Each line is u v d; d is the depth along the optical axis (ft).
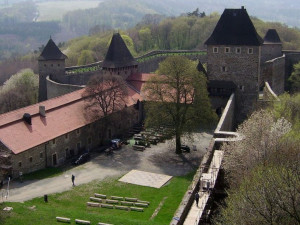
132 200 188.03
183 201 140.15
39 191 194.80
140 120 309.83
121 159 240.32
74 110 262.26
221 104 305.94
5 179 206.28
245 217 105.70
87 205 182.80
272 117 207.82
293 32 629.92
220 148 193.36
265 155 151.64
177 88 243.19
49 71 371.97
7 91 427.74
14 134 218.79
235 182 147.23
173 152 250.57
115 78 270.46
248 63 299.58
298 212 102.78
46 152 227.81
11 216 156.87
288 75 442.91
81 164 233.55
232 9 302.66
